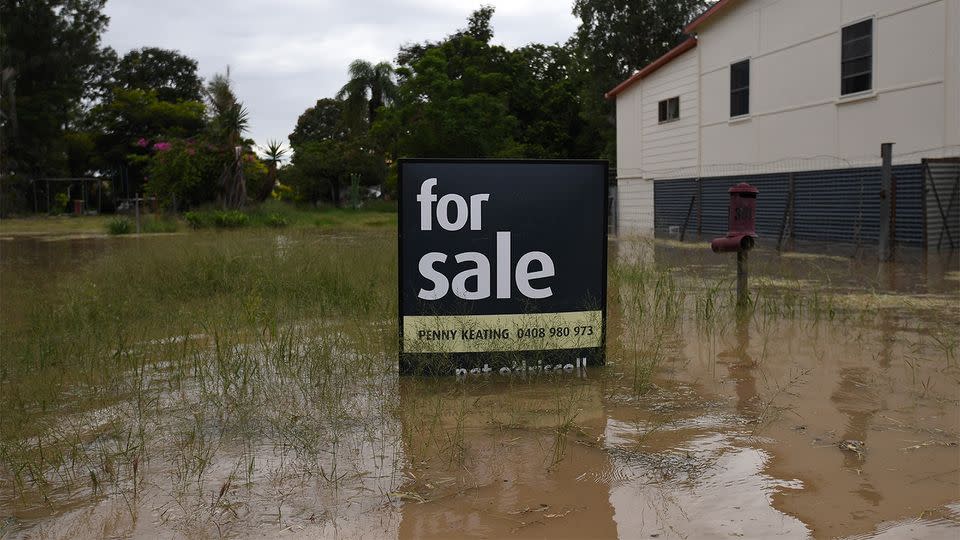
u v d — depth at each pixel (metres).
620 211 28.83
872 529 3.14
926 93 15.41
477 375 5.72
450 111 44.50
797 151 19.19
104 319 7.82
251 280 10.16
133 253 14.59
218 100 42.94
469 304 5.73
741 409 4.76
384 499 3.51
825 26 18.00
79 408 4.98
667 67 25.11
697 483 3.63
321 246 14.66
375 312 7.82
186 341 6.55
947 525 3.17
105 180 65.00
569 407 4.85
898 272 11.77
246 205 38.56
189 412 4.82
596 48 41.06
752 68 20.78
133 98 65.06
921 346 6.39
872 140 16.80
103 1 59.59
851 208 17.38
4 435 4.48
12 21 55.12
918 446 4.06
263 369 5.80
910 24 15.70
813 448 4.06
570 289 5.86
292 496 3.55
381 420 4.62
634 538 3.10
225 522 3.31
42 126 56.62
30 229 35.06
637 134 27.28
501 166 5.74
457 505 3.44
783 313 7.98
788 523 3.21
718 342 6.68
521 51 52.81
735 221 8.06
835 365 5.80
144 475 3.84
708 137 23.03
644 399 5.02
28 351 6.26
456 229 5.71
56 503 3.54
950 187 15.30
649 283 10.14
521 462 3.94
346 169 56.84
